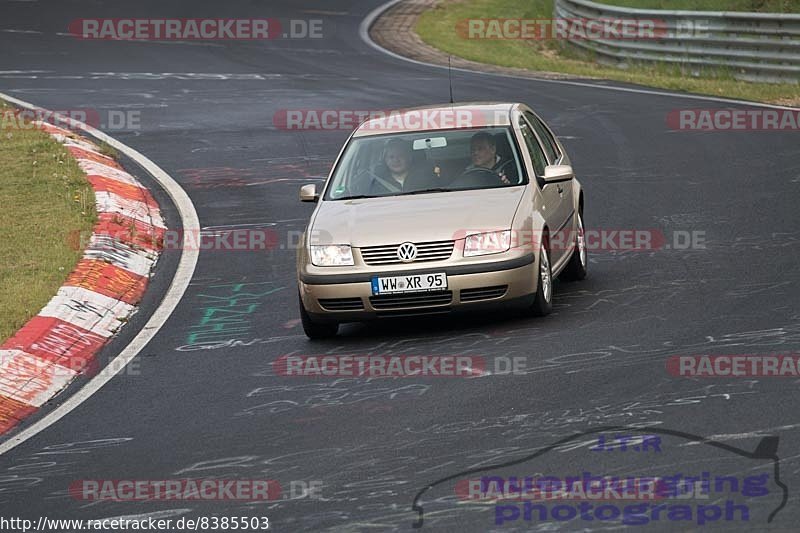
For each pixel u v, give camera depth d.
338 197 36.69
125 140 69.50
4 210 51.50
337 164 38.06
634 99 77.62
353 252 33.62
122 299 41.50
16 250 45.50
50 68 94.88
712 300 34.81
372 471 23.55
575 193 40.62
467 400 27.52
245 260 46.03
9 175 57.25
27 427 29.64
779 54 81.75
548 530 19.86
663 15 91.81
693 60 89.69
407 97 80.25
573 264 39.34
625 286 37.91
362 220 34.53
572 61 103.50
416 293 33.28
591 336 32.06
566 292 38.09
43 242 46.53
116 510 22.92
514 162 36.56
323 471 23.86
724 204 48.88
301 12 130.88
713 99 76.06
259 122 73.69
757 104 73.06
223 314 39.00
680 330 31.80
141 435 27.73
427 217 34.16
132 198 55.16
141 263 46.09
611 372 28.53
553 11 122.94
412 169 36.75
